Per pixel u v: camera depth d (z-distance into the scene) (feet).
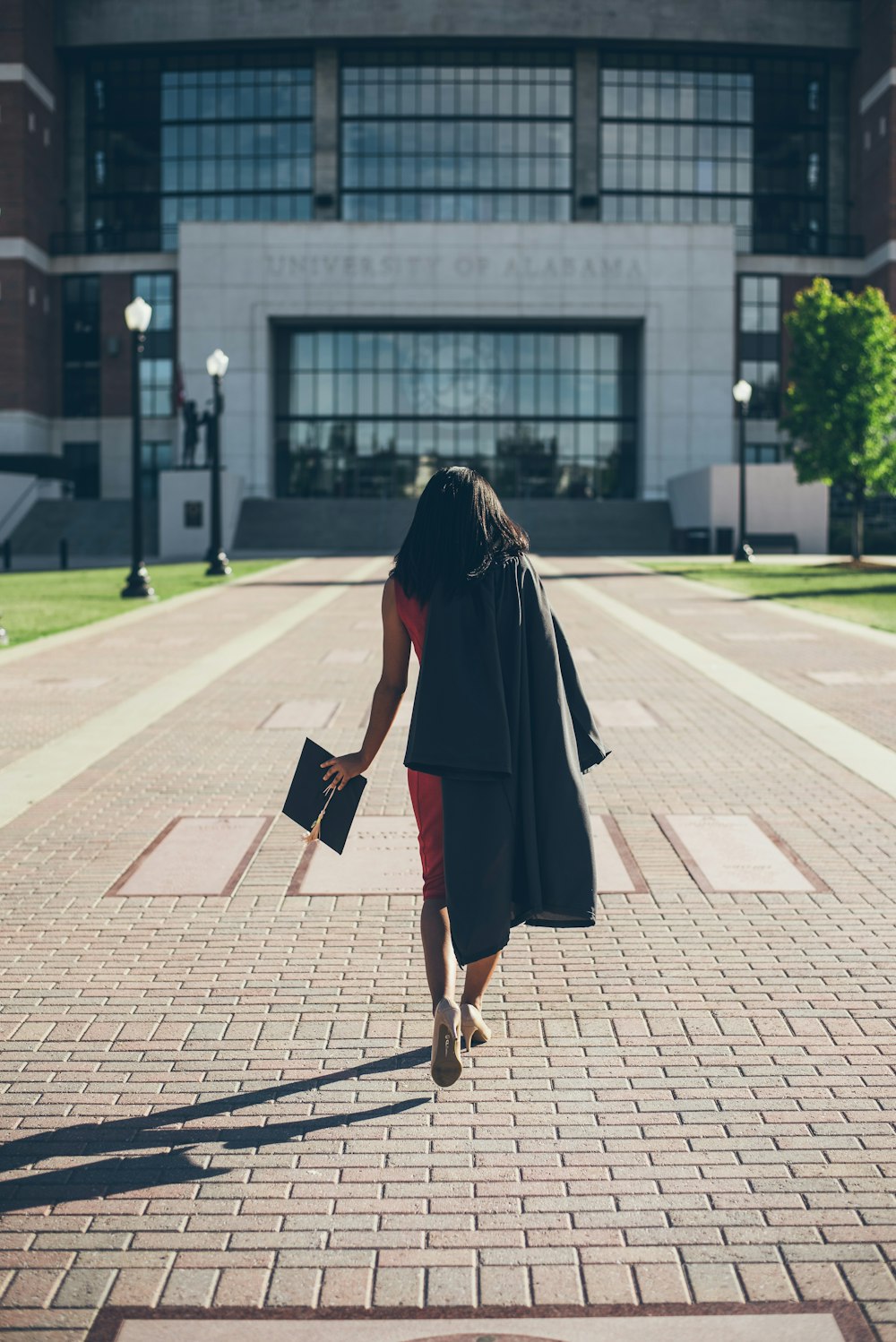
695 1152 11.28
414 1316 8.92
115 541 170.81
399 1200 10.52
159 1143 11.48
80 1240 9.89
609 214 209.05
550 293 195.93
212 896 19.24
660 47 207.62
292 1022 14.33
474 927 11.31
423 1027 14.21
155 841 22.36
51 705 36.63
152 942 17.11
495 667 11.60
